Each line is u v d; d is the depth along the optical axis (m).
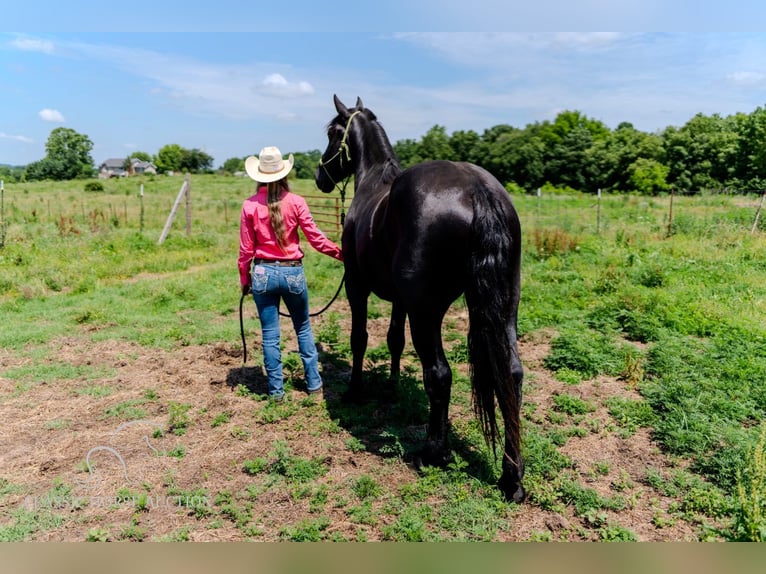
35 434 4.13
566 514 3.11
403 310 4.54
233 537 2.96
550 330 6.55
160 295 8.00
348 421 4.24
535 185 60.81
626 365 5.05
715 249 11.27
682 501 3.21
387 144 4.37
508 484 3.20
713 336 6.11
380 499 3.27
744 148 51.97
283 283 4.35
